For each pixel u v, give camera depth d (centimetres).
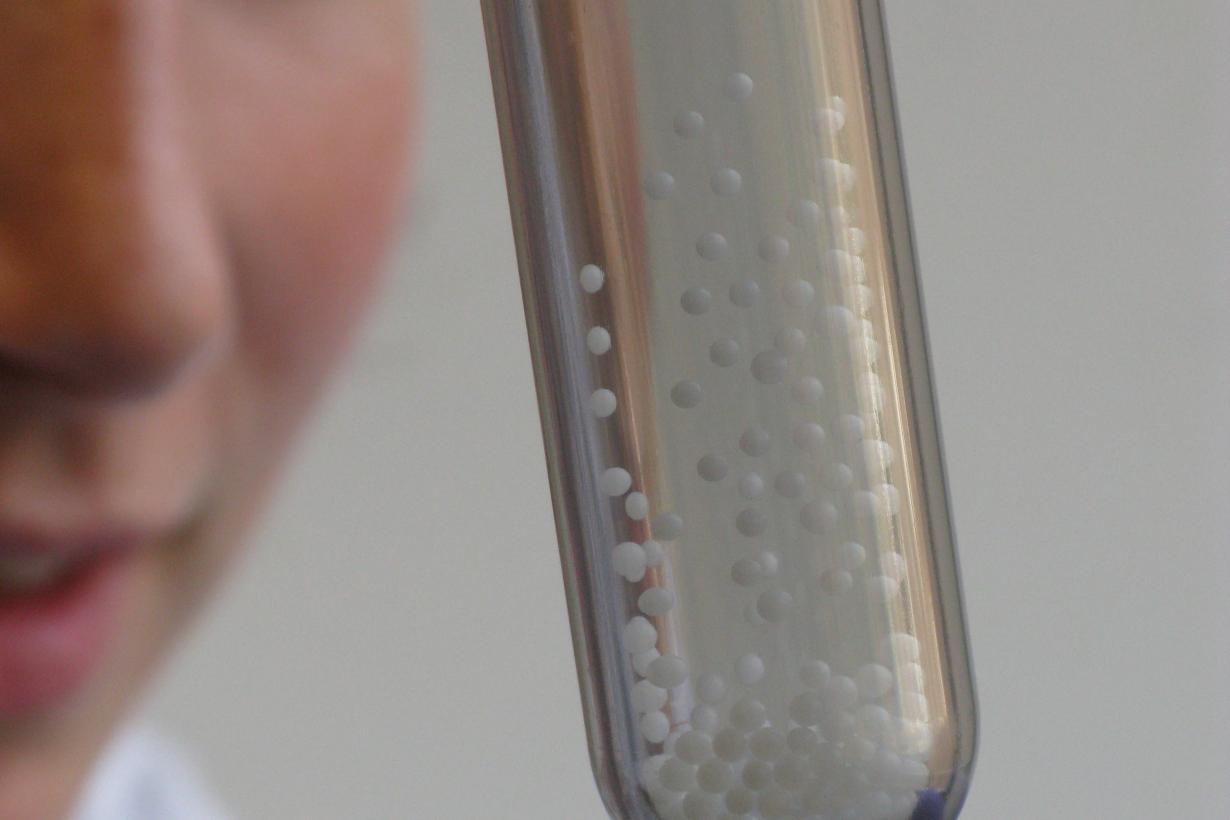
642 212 35
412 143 36
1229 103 58
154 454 33
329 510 53
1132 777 59
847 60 35
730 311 35
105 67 32
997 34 57
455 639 54
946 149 57
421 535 53
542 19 35
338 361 36
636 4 35
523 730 54
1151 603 58
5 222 31
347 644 53
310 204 35
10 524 32
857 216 35
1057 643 58
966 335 57
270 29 34
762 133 35
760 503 35
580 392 35
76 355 32
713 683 35
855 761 35
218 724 52
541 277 35
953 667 36
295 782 53
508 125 35
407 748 54
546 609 54
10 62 32
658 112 35
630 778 35
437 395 53
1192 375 58
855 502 35
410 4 36
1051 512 58
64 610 33
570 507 35
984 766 58
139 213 32
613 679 35
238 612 52
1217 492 59
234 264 34
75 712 34
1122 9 58
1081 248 58
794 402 35
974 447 58
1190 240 58
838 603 35
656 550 35
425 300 53
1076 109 58
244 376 35
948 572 36
